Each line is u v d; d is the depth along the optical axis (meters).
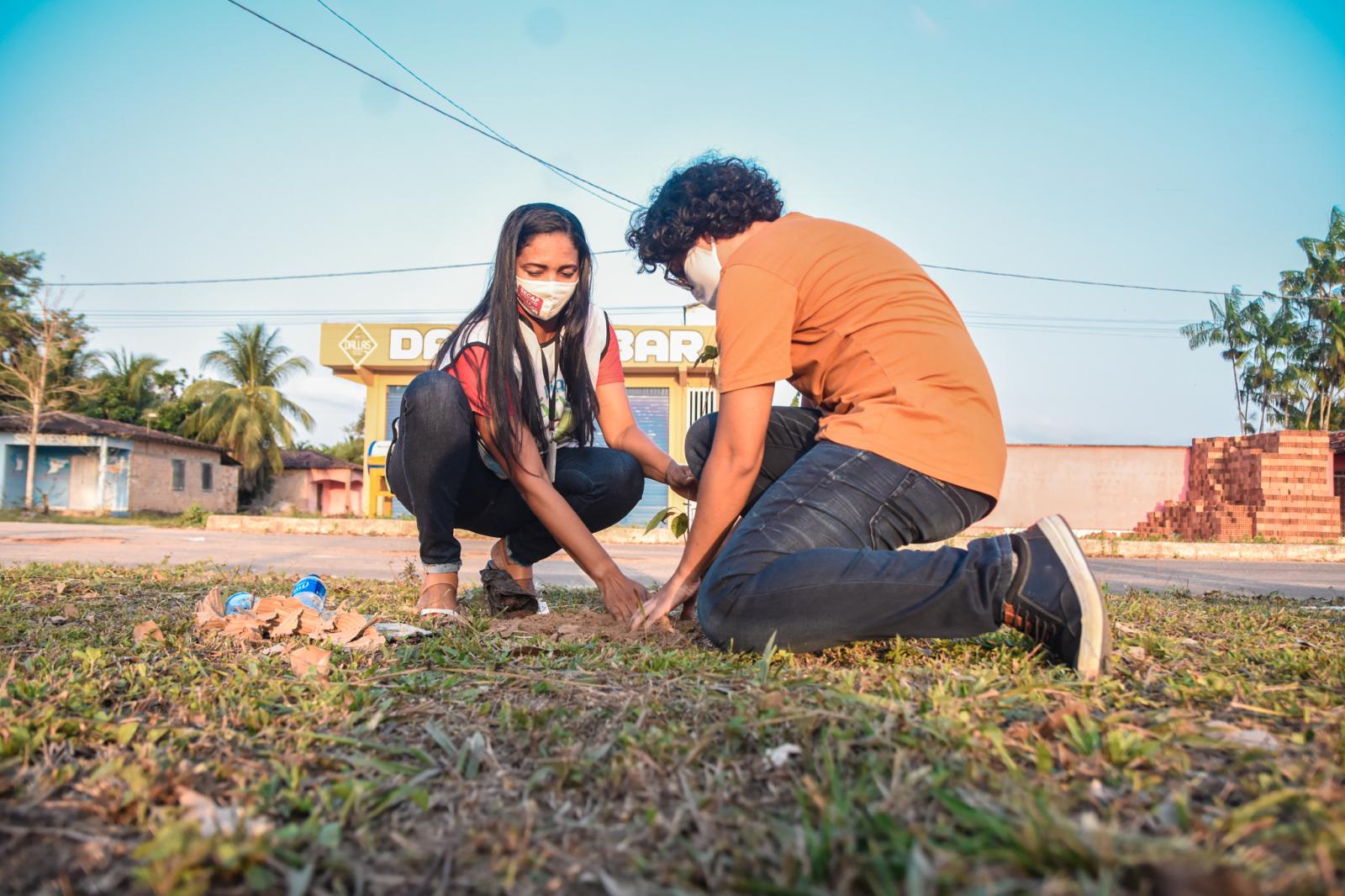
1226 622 3.20
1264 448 15.54
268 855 0.99
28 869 0.99
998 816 1.03
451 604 2.83
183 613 2.98
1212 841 0.99
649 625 2.38
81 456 25.80
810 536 1.96
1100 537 14.60
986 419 2.04
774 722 1.41
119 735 1.42
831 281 2.08
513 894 0.95
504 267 2.63
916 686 1.78
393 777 1.29
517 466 2.66
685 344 17.84
